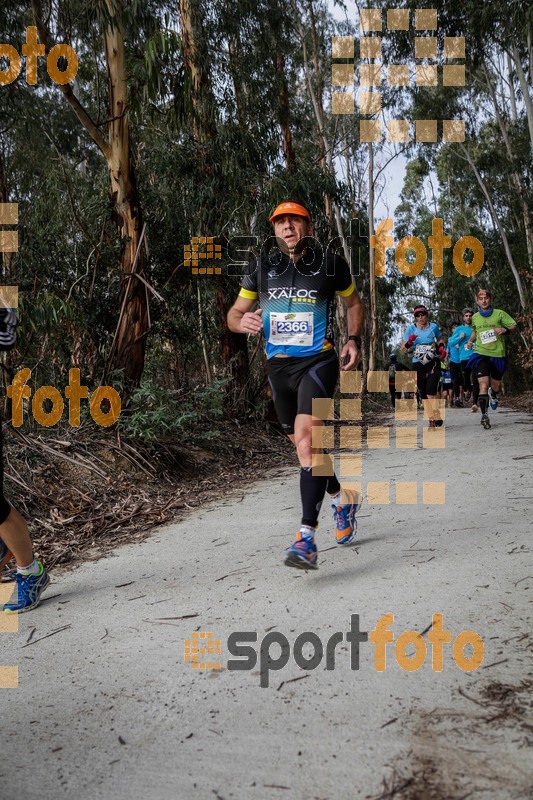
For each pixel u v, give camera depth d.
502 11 16.81
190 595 3.51
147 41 8.37
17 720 2.37
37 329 7.88
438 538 4.11
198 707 2.34
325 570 3.69
